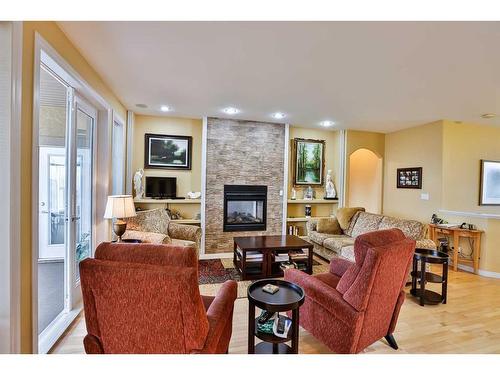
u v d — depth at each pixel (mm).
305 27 1970
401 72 2727
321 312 2039
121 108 4082
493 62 2441
